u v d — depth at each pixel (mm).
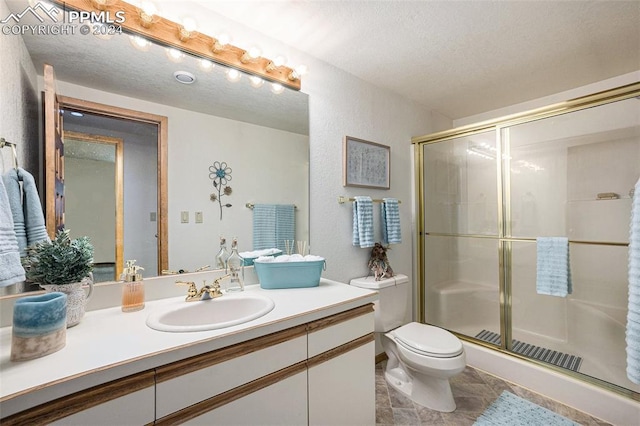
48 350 751
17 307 737
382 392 1835
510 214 2283
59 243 958
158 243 1301
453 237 2641
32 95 1016
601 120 1909
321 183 1905
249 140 1587
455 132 2381
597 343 2010
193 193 1402
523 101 2633
